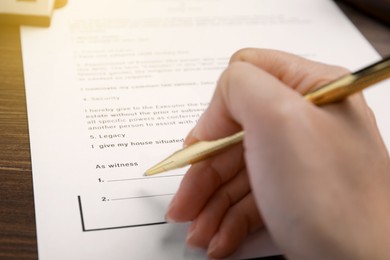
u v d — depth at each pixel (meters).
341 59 0.63
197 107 0.54
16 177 0.46
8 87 0.54
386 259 0.36
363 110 0.38
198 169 0.43
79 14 0.64
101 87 0.55
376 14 0.69
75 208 0.44
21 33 0.60
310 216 0.34
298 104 0.35
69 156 0.48
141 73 0.57
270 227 0.37
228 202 0.43
